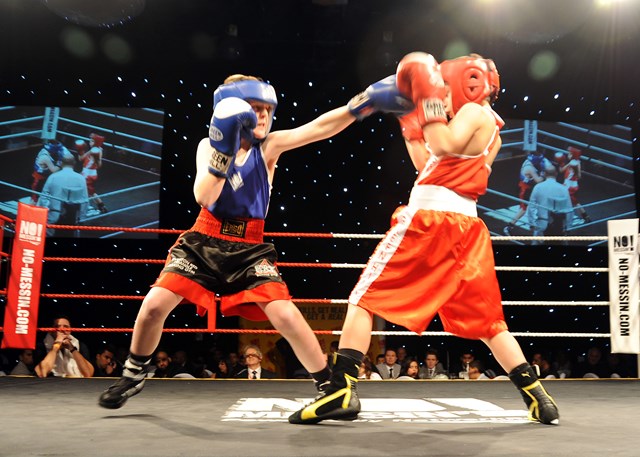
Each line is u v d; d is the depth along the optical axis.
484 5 7.99
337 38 8.65
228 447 1.72
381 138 9.19
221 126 2.02
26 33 8.56
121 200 8.14
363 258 9.21
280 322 2.25
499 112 9.16
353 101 2.23
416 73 2.07
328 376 2.36
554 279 9.43
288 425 2.12
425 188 2.19
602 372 7.60
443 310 2.21
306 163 9.21
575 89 9.09
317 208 9.20
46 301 9.04
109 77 8.95
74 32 8.58
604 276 9.40
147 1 8.14
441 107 2.08
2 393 3.06
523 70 9.05
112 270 9.12
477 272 2.14
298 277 9.23
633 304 3.99
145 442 1.81
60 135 8.19
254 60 8.97
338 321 8.91
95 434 1.95
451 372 7.46
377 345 8.40
